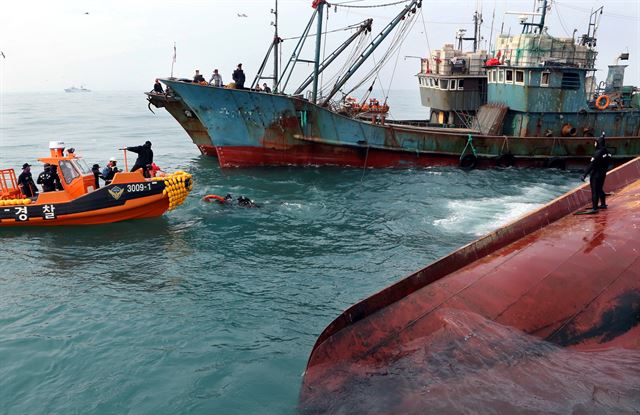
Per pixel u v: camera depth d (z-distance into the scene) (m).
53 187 16.78
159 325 9.89
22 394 7.78
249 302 10.96
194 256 13.86
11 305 10.75
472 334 7.24
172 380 8.12
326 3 26.80
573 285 8.38
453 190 22.25
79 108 104.38
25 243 15.06
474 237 15.42
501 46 29.22
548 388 6.37
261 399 7.63
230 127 26.31
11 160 30.78
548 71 27.00
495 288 8.28
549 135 27.84
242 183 23.70
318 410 6.39
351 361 6.95
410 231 16.09
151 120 69.38
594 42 31.28
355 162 27.44
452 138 27.31
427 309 7.75
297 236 15.63
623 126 28.78
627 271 8.79
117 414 7.36
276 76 28.27
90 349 9.02
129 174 16.80
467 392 6.28
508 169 27.47
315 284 11.94
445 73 31.20
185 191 17.95
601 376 6.64
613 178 14.77
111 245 14.87
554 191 22.19
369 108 32.41
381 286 11.79
